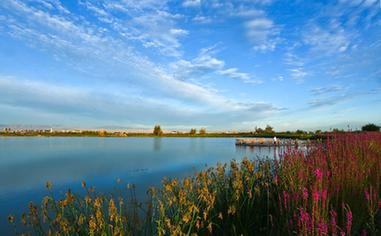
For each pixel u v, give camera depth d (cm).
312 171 448
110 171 1912
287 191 434
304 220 301
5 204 1079
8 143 6278
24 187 1404
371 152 679
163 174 1722
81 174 1798
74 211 466
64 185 1452
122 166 2192
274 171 594
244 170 580
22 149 4250
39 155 3225
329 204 388
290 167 506
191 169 1947
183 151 3900
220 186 552
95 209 428
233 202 480
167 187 479
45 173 1859
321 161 505
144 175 1700
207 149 4316
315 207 327
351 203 399
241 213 480
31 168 2100
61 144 5922
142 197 850
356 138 848
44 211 432
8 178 1670
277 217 434
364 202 385
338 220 365
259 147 4625
